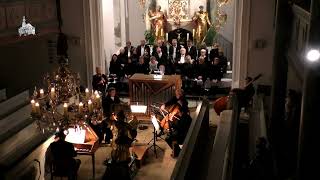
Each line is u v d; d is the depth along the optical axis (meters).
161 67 14.80
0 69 15.50
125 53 15.73
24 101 11.84
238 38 14.34
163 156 10.96
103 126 11.13
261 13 13.84
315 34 6.28
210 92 15.06
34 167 8.94
